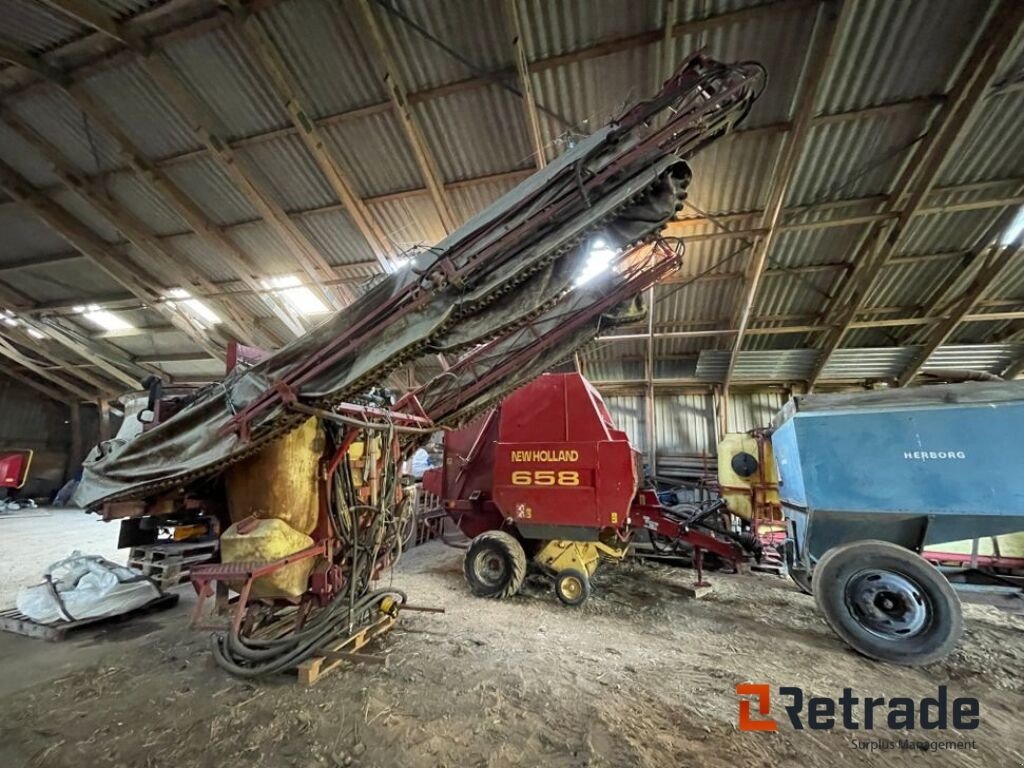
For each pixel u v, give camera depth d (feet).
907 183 15.96
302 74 15.51
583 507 13.03
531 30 13.82
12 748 6.24
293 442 9.19
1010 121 14.16
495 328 7.58
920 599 9.37
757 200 17.74
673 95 6.81
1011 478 9.40
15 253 25.91
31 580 14.60
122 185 20.47
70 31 14.51
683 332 24.68
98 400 42.24
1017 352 22.66
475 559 14.26
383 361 7.65
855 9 12.23
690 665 9.07
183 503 10.11
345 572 9.78
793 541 12.68
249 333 28.71
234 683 8.08
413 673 8.48
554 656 9.41
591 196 7.05
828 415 11.28
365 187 19.31
